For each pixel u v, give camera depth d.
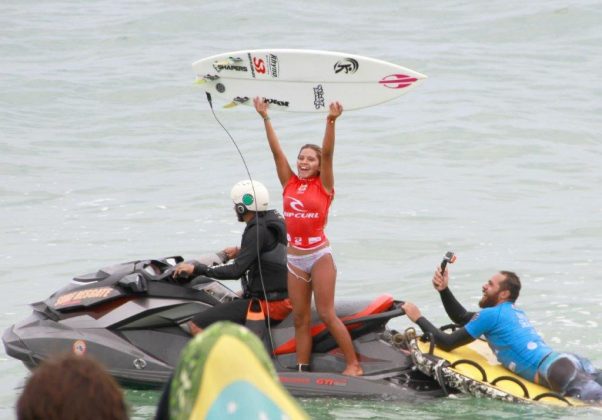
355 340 29.92
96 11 116.81
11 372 32.06
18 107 79.69
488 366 29.89
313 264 28.80
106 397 9.26
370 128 71.94
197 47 100.81
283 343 29.77
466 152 66.12
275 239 30.11
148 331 30.16
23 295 40.66
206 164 64.62
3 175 61.66
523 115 74.75
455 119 73.31
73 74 90.19
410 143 68.00
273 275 29.92
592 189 57.88
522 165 63.25
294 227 28.70
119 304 30.39
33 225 51.47
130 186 59.41
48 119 76.69
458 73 89.75
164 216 52.84
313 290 29.06
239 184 30.08
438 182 59.22
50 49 100.69
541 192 57.41
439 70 90.94
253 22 109.69
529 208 53.94
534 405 27.80
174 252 46.62
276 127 73.56
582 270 43.06
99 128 74.25
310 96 30.88
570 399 28.34
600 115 75.50
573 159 64.38
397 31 106.06
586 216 52.16
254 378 9.43
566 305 38.41
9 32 107.00
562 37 101.88
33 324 30.81
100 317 30.27
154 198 56.56
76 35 105.75
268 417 9.25
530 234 49.00
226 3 116.44
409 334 29.78
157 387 29.72
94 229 50.62
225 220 51.94
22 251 47.06
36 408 9.15
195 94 83.00
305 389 28.59
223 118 76.50
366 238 48.28
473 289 40.75
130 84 86.31
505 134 69.81
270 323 30.20
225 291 31.53
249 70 31.33
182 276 30.19
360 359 29.58
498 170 62.12
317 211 28.47
